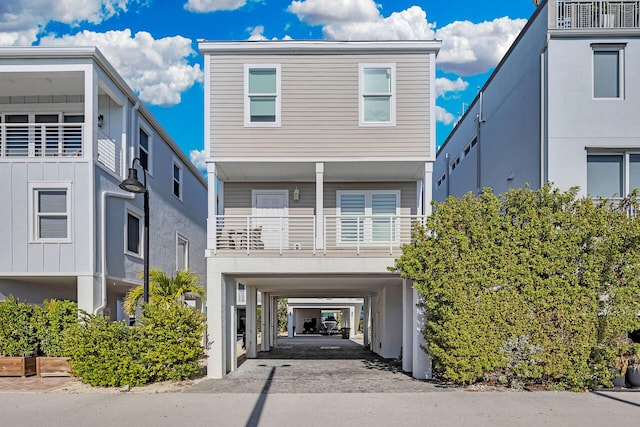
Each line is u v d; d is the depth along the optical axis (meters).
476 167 18.61
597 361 9.88
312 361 16.17
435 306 10.37
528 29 13.60
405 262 10.42
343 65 13.18
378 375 12.38
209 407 8.48
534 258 10.02
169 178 19.52
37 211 12.73
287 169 13.84
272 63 13.15
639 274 9.65
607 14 12.42
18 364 11.30
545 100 12.40
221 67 13.12
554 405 8.60
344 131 13.05
